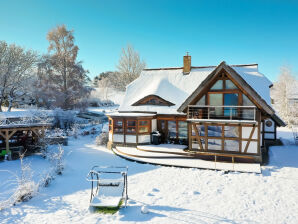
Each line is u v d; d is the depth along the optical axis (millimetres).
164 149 16547
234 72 13586
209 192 9672
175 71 21922
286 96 35906
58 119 30516
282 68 39312
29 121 20562
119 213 7738
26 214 7832
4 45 34844
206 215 7617
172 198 9062
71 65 36000
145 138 18547
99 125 32438
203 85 14359
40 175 11812
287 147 18250
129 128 18734
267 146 18844
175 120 18688
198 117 15148
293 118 33375
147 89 20859
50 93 33812
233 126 14148
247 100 13898
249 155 13781
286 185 10344
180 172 12570
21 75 36562
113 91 82562
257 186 10289
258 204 8508
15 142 18484
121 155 16297
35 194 9352
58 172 12312
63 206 8469
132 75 48125
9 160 14953
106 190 9031
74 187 10539
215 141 14695
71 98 36094
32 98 40656
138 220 7266
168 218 7375
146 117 18250
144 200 8867
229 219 7355
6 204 8445
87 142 23609
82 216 7641
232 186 10344
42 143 16641
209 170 12789
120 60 48781
